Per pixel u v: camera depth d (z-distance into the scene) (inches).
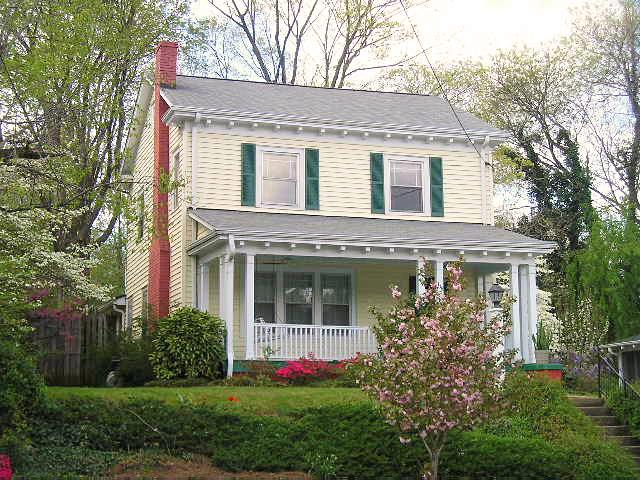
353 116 1028.5
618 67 1517.0
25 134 689.0
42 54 682.8
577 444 649.6
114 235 1513.3
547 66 1578.5
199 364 831.7
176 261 978.1
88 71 707.4
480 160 1058.7
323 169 1006.4
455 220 1037.8
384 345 551.8
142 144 1156.5
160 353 832.9
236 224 870.4
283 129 995.3
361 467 592.7
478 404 540.4
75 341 895.1
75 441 561.6
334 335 908.6
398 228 949.2
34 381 560.4
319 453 589.3
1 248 680.4
